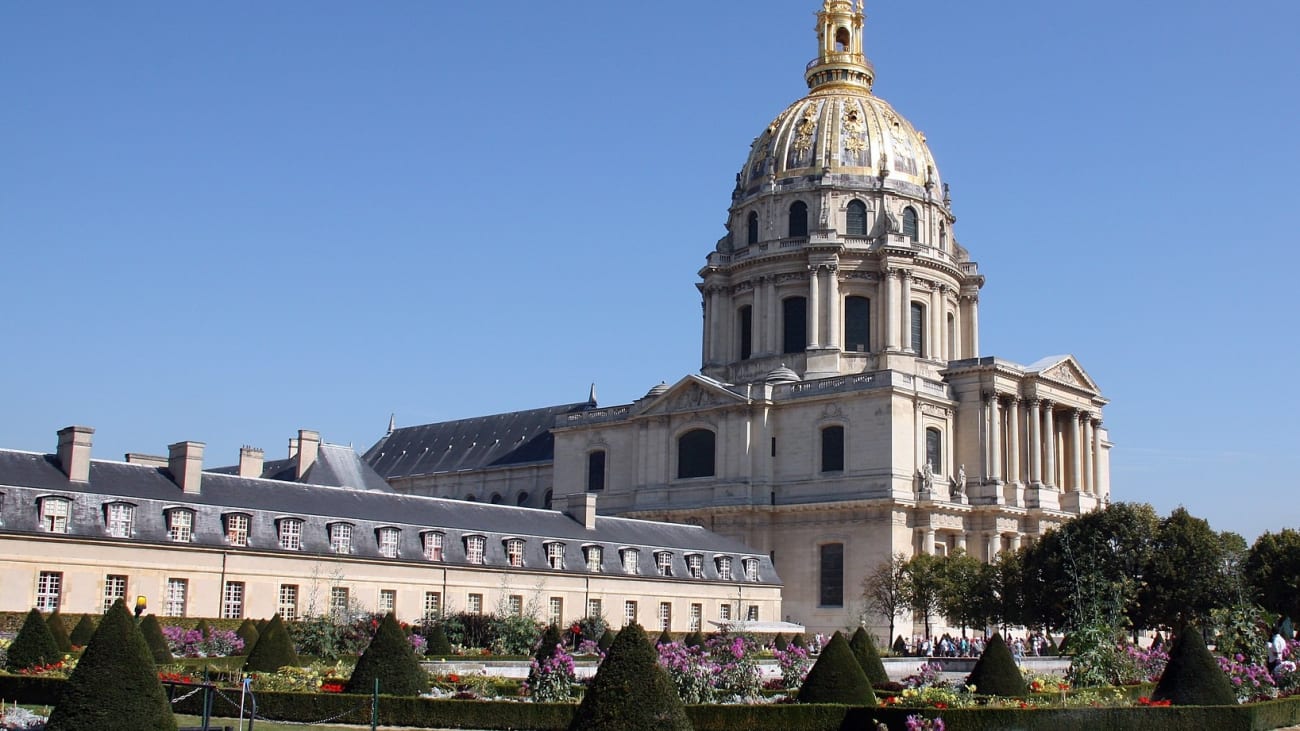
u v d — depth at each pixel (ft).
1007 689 178.09
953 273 484.74
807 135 492.95
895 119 504.02
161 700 123.24
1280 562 369.91
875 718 148.56
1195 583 326.24
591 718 120.26
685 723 121.19
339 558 292.81
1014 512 419.13
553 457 508.94
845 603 403.34
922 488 406.00
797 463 425.28
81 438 269.64
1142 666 211.20
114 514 266.57
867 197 479.41
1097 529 336.49
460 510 329.31
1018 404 433.89
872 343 466.70
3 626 245.65
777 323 476.54
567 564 333.01
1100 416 461.78
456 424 603.26
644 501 451.53
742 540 422.00
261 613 281.33
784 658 207.51
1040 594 336.08
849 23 521.65
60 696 120.98
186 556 272.72
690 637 295.28
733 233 507.30
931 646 355.15
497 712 154.92
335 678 184.65
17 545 252.62
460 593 310.24
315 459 431.43
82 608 259.19
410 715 157.69
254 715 148.87
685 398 451.12
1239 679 179.63
